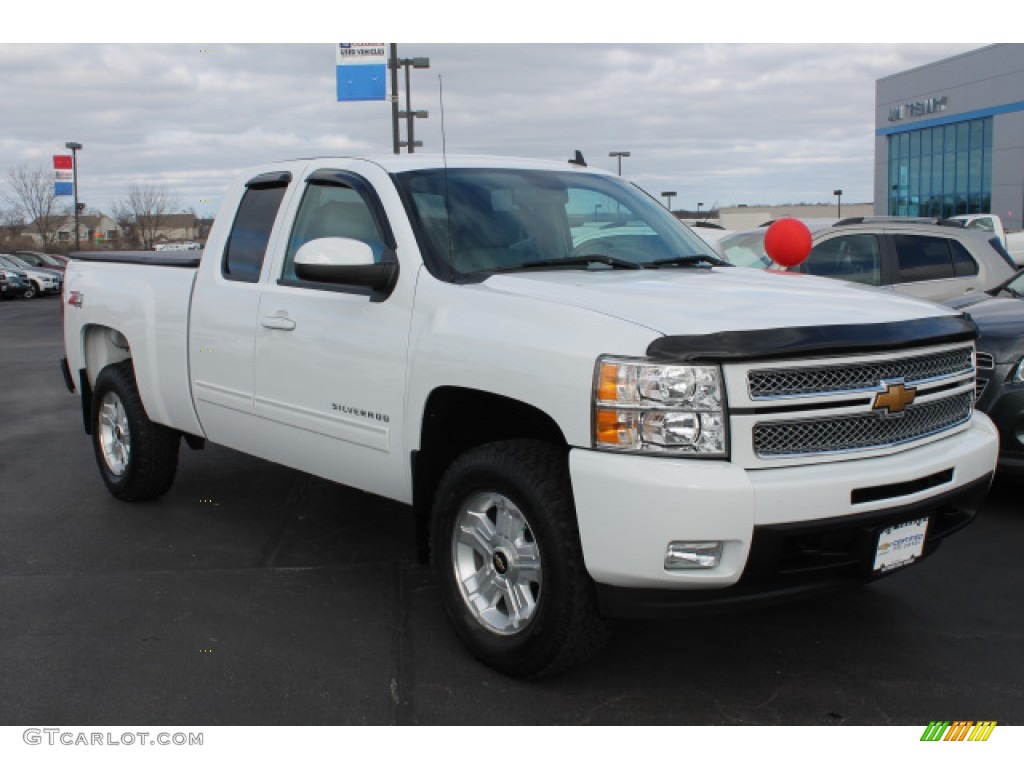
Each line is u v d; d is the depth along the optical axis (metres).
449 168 4.49
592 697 3.47
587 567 3.18
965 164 47.09
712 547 3.05
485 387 3.48
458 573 3.74
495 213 4.31
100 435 6.08
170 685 3.57
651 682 3.59
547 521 3.30
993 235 8.45
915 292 8.32
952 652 3.83
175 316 5.25
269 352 4.59
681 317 3.22
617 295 3.49
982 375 5.49
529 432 3.77
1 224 71.62
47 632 4.05
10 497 6.19
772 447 3.14
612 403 3.11
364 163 4.48
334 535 5.36
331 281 3.93
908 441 3.42
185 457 7.16
